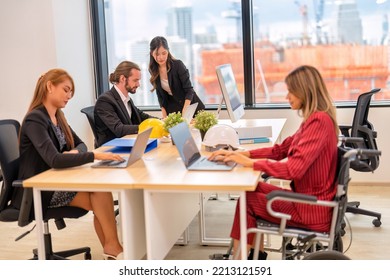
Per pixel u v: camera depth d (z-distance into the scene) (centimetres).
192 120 453
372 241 382
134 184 255
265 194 269
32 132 298
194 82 572
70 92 317
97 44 578
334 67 535
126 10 579
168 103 489
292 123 537
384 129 514
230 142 326
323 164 259
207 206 479
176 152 331
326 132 255
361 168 410
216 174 267
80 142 349
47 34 512
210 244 384
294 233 255
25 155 307
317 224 258
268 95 555
